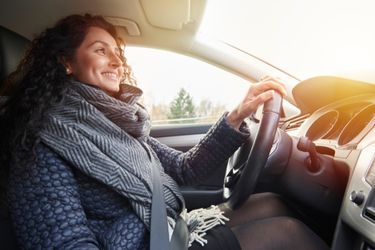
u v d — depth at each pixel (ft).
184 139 5.98
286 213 3.61
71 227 2.23
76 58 2.98
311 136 4.24
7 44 3.37
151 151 3.08
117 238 2.49
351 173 2.95
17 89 2.81
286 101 5.73
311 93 4.66
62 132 2.43
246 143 3.37
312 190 3.31
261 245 2.93
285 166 3.32
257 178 2.90
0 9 4.43
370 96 4.02
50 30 3.00
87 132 2.49
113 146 2.54
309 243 2.97
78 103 2.57
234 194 3.08
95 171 2.41
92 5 4.48
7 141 2.73
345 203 2.83
